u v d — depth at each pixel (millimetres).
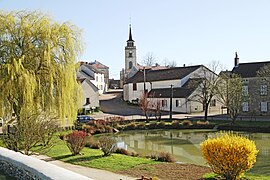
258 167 18188
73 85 25578
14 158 11344
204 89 43719
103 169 16406
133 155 21062
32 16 25484
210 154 13367
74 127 34469
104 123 38938
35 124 17766
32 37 24875
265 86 47000
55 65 25016
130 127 39562
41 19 25375
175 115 50219
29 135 17016
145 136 34312
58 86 24938
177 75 58500
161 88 60281
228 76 42125
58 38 25359
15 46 24516
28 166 9984
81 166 17172
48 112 22375
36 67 24672
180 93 54500
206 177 14266
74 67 25859
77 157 19469
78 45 26078
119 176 14828
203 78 47625
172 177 14672
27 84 23078
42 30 25000
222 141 13219
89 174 15211
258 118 43969
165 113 54031
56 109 24625
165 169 16375
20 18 25125
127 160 18625
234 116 38219
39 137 17828
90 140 26688
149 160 18812
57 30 25297
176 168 16594
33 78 23641
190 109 52844
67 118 25984
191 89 53094
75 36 26172
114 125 39344
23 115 18859
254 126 35281
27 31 24719
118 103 66750
